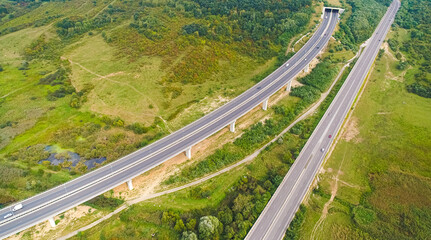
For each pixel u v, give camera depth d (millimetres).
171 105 130750
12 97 132250
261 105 135750
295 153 110000
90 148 108188
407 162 107250
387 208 91875
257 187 96312
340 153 113312
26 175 97375
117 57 155625
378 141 118062
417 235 83500
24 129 115938
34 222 78000
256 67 158000
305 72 157625
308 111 134875
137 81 141000
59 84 140125
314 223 88688
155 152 100250
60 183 94062
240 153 110500
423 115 130500
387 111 134250
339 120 128000
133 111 126438
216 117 115625
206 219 81875
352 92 144375
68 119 121938
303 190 96688
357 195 97375
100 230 83625
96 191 86500
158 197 93750
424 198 94000
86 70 148250
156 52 156500
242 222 83812
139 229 84812
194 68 149125
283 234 83938
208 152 110438
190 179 100438
